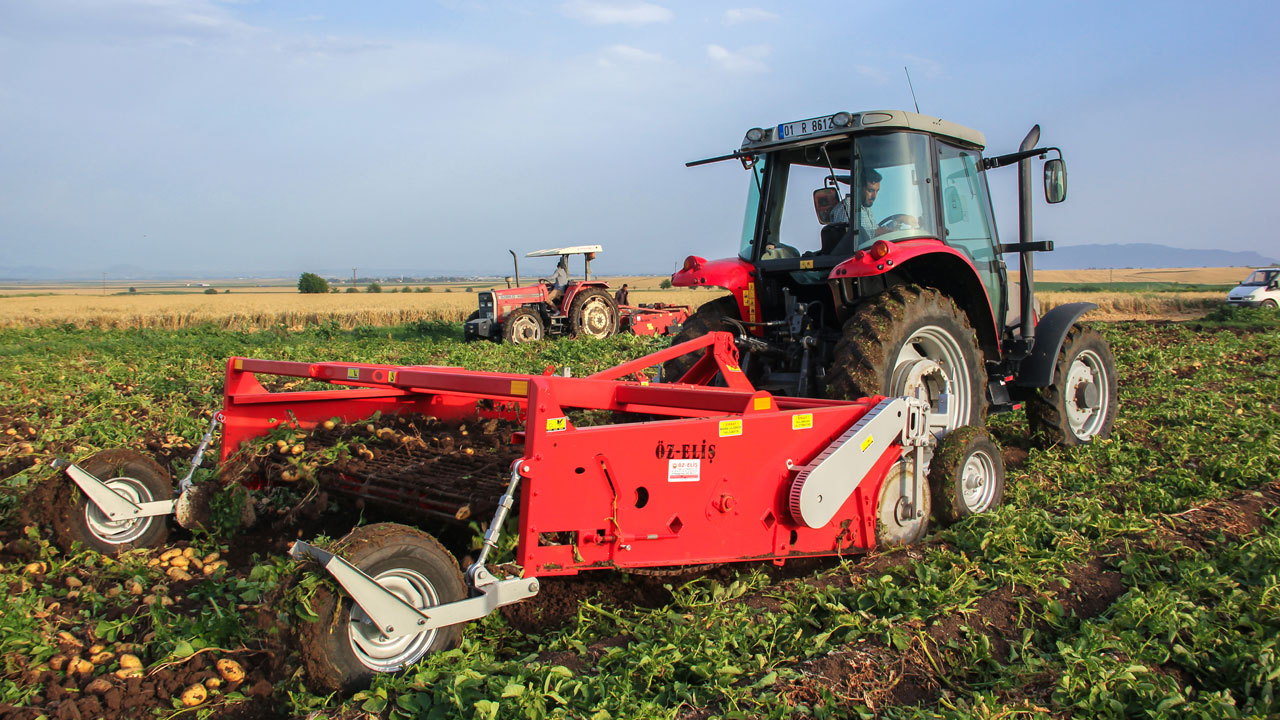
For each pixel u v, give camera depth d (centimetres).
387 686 279
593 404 371
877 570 404
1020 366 651
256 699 297
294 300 4194
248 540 462
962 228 614
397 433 447
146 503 448
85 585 396
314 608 278
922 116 554
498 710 258
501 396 353
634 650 302
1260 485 558
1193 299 3578
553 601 373
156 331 2445
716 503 357
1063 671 304
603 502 325
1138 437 730
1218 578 377
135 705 294
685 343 505
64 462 433
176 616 358
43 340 2122
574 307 1880
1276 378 1133
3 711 283
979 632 341
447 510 359
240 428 473
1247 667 308
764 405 381
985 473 486
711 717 264
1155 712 276
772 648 321
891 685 299
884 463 425
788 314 590
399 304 3647
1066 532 447
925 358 538
